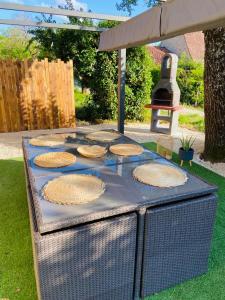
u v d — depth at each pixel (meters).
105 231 1.54
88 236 1.50
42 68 6.60
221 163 4.44
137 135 6.50
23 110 6.67
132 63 7.64
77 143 2.97
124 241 1.62
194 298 1.83
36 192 1.78
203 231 1.86
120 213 1.58
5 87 6.32
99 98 7.94
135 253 1.69
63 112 7.14
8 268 2.11
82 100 8.32
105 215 1.53
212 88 4.23
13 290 1.90
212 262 2.15
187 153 4.28
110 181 1.96
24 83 6.50
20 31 13.15
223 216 2.80
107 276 1.66
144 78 7.88
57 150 2.72
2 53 12.45
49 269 1.45
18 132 6.66
